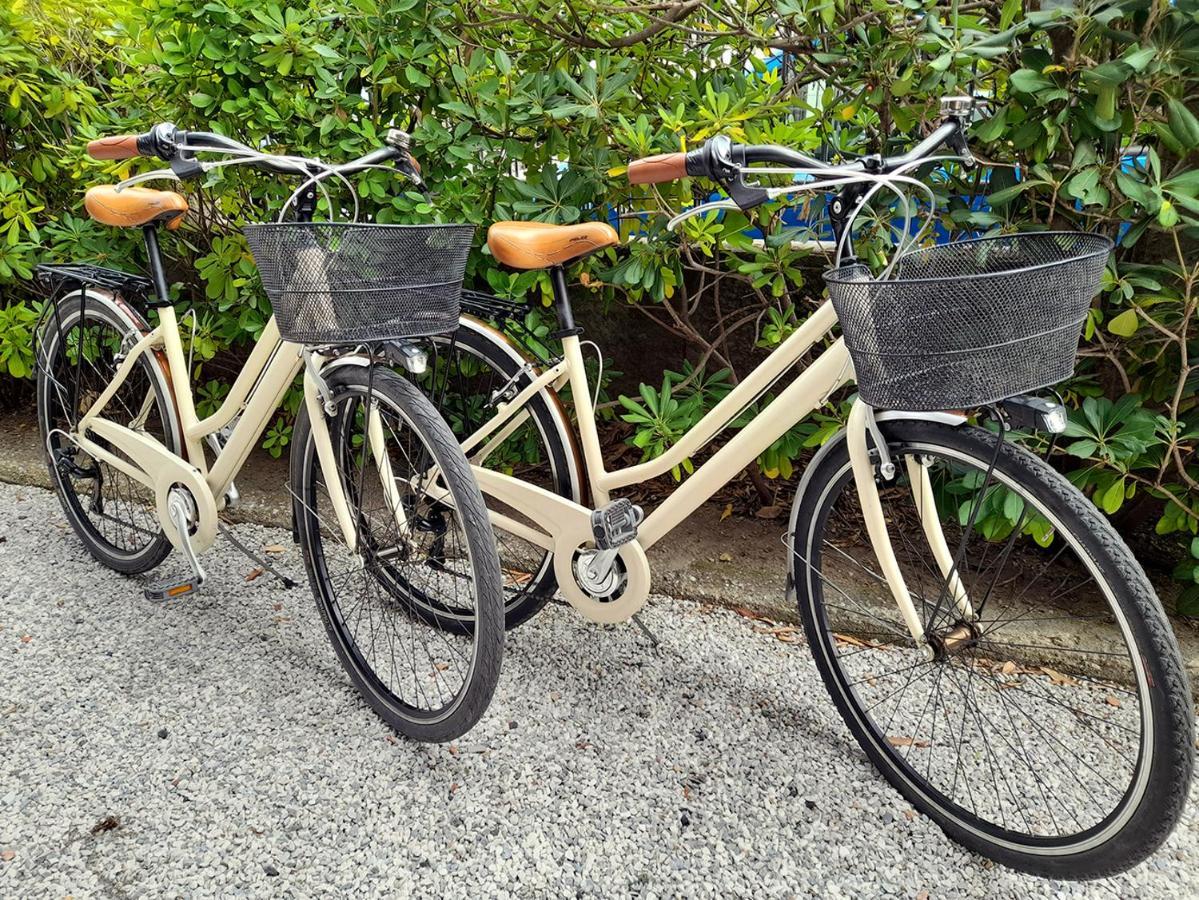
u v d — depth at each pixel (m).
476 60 2.44
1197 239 1.94
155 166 2.93
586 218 2.62
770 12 2.36
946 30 1.89
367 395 1.84
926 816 1.70
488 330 2.14
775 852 1.62
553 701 2.04
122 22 3.08
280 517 2.99
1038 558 2.52
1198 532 2.11
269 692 2.08
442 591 2.36
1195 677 2.02
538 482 2.67
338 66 2.56
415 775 1.80
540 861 1.59
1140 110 1.82
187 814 1.69
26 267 3.21
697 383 2.71
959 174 2.25
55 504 3.19
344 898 1.51
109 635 2.32
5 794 1.73
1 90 3.23
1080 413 2.10
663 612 2.44
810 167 1.41
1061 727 1.94
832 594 2.35
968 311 1.15
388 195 2.67
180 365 2.29
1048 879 1.55
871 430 1.54
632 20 2.57
